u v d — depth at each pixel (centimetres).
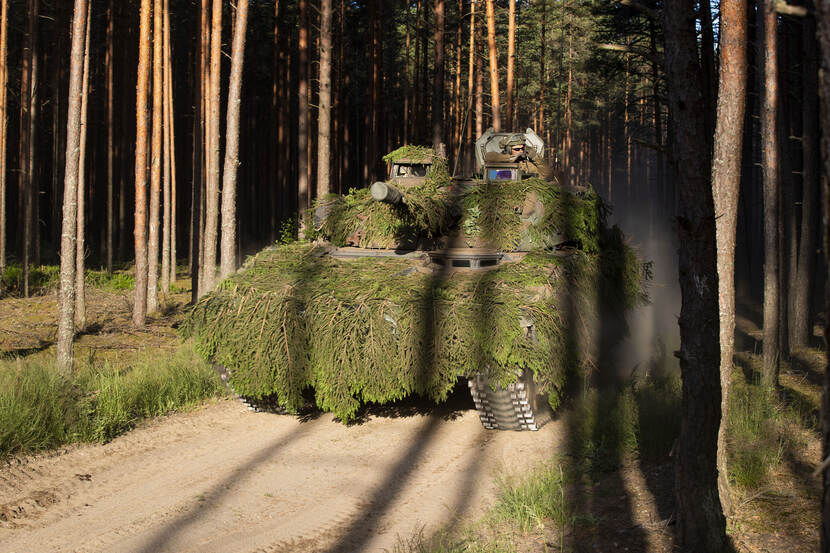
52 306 1783
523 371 702
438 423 804
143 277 1552
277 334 732
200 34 2044
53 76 2783
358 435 759
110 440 731
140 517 535
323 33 1758
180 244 3619
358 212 948
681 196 434
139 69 1559
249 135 3869
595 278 894
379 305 720
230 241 1305
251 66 3612
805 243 1253
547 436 742
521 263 825
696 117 425
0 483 592
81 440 722
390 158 969
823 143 226
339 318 718
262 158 3841
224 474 635
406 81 3700
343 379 708
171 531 509
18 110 3356
